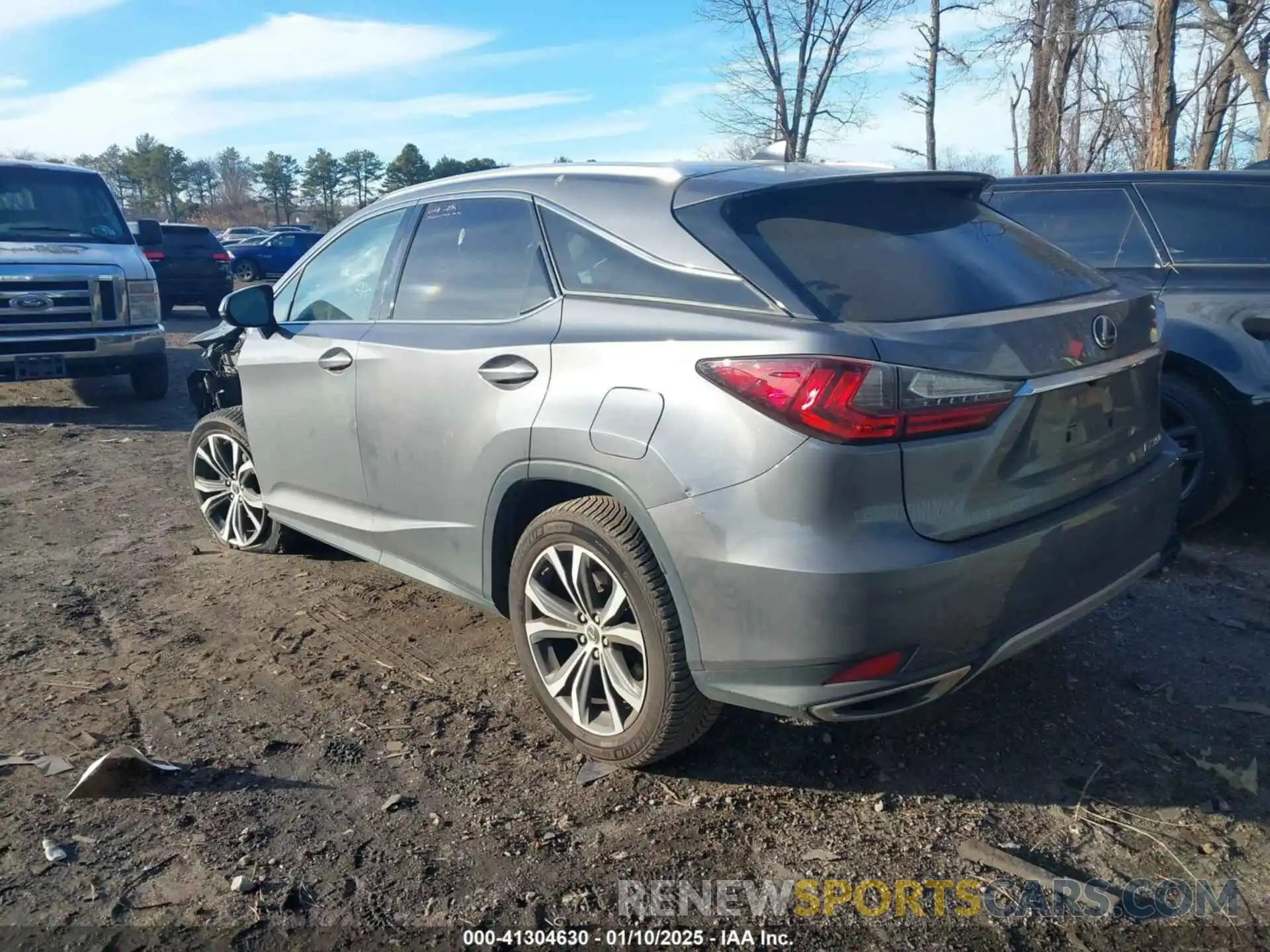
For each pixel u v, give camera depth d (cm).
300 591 469
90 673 386
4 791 306
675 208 306
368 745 335
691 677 288
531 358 319
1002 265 307
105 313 939
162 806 300
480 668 390
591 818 294
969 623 264
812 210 298
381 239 418
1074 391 288
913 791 305
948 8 1817
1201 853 275
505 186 365
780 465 256
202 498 544
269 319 450
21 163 996
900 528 256
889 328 261
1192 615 425
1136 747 327
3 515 598
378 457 390
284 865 274
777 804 299
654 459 278
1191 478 503
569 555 315
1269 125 1293
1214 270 503
